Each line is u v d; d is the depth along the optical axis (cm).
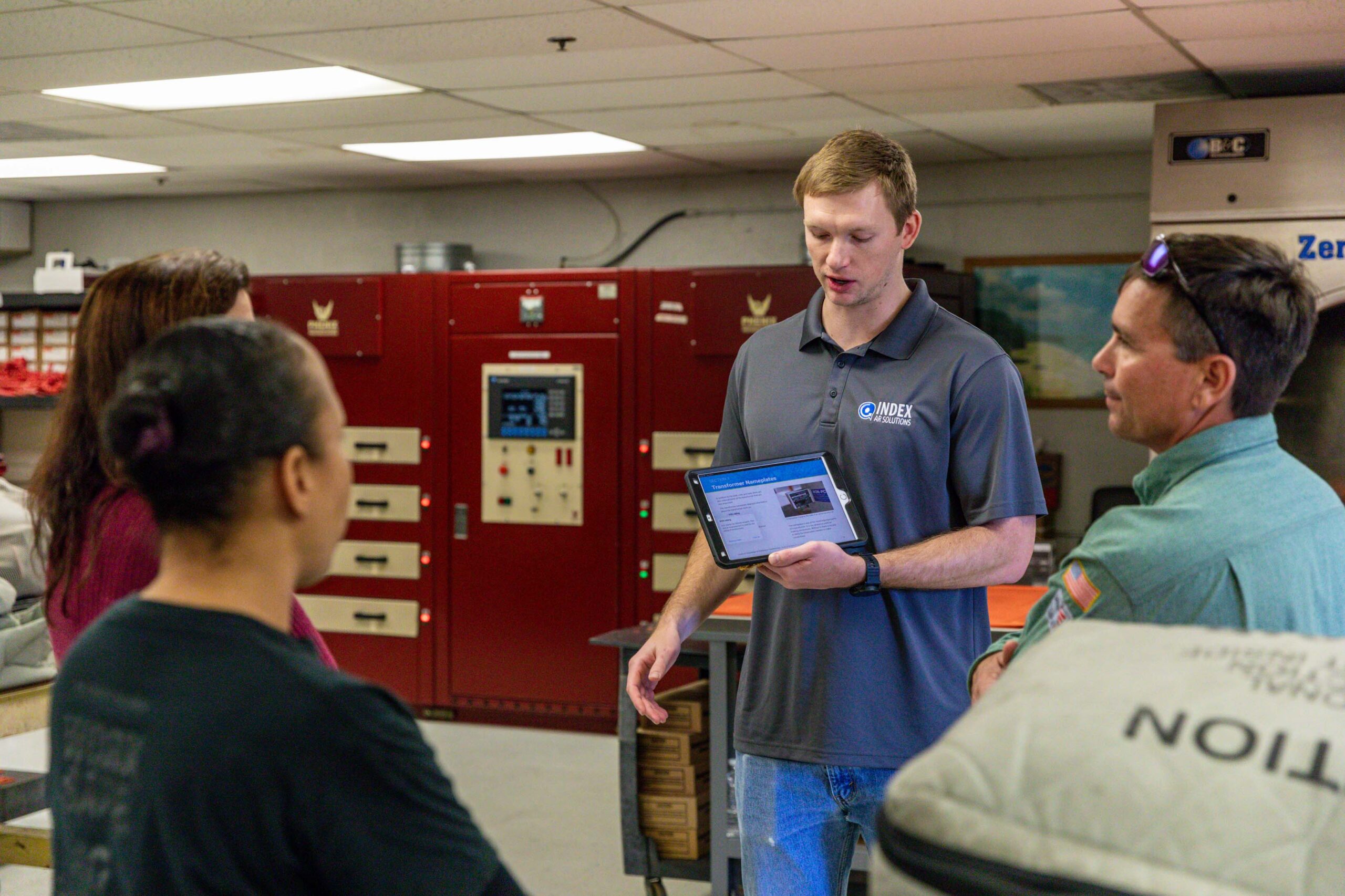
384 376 615
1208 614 118
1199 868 81
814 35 381
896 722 197
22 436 442
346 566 622
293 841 100
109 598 151
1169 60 418
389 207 752
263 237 777
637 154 618
